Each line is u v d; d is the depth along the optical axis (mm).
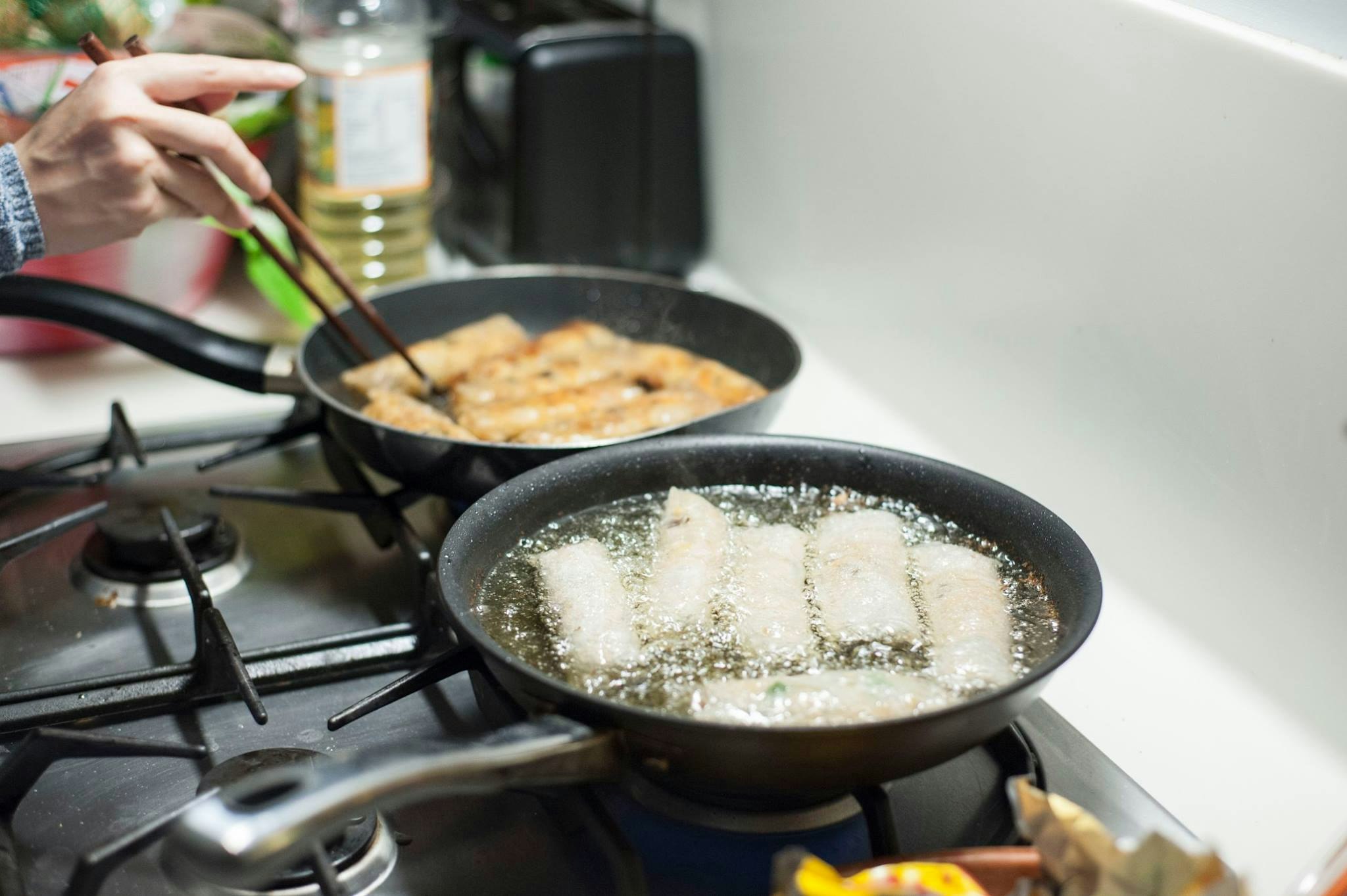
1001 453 1061
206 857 710
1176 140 917
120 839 767
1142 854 718
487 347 1155
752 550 896
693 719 776
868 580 867
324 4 1195
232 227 1026
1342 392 865
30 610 958
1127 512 981
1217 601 936
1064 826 731
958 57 1030
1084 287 981
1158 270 938
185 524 980
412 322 1181
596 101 1246
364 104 1195
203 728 884
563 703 769
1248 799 859
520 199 1265
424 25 1229
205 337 1049
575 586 857
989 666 812
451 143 1377
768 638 844
